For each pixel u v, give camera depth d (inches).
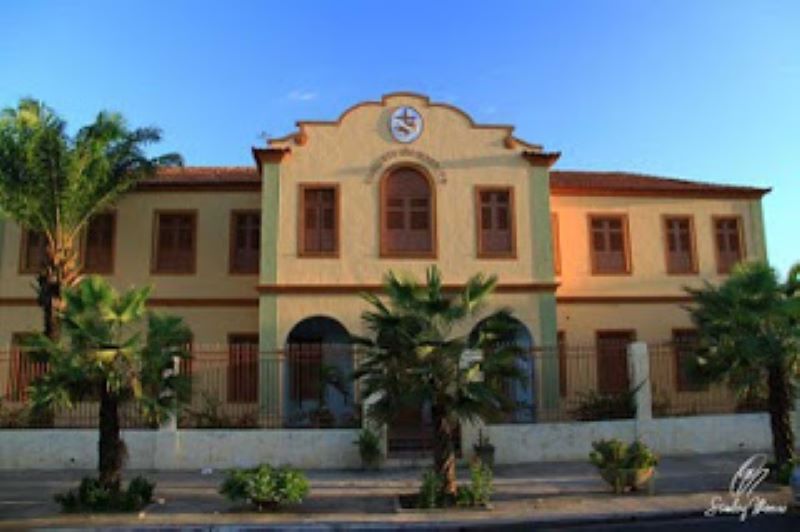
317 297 827.4
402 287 530.6
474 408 503.8
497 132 884.0
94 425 773.9
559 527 460.4
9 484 608.1
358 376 536.4
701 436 722.2
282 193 847.1
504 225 867.4
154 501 534.9
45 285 799.1
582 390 925.2
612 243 999.6
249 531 459.8
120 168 844.0
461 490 515.2
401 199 863.1
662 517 478.9
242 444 679.7
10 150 775.1
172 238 953.5
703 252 1014.4
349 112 871.7
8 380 783.1
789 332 562.6
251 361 847.7
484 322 543.5
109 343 486.9
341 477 629.9
